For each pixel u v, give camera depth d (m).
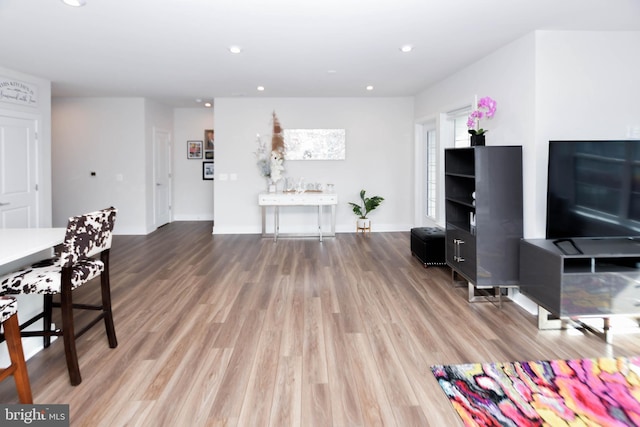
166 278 4.29
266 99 6.91
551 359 2.48
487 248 3.36
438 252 4.68
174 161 8.45
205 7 2.89
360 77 5.22
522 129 3.48
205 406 2.03
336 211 7.10
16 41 3.67
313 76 5.15
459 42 3.67
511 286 3.39
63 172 6.97
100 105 6.86
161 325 3.03
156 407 2.02
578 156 2.92
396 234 6.88
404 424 1.88
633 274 2.68
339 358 2.52
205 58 4.25
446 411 1.97
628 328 2.93
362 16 3.05
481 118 4.16
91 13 3.01
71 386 2.21
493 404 2.03
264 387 2.20
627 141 2.91
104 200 6.98
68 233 2.15
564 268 2.80
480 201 3.34
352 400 2.07
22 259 2.72
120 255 5.38
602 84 3.32
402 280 4.19
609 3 2.77
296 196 6.32
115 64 4.49
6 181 4.64
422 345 2.69
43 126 5.23
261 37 3.55
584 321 2.99
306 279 4.24
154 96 6.74
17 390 2.05
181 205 8.55
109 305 2.64
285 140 6.95
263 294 3.75
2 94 4.57
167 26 3.28
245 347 2.67
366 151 7.02
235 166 7.00
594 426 1.85
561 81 3.30
